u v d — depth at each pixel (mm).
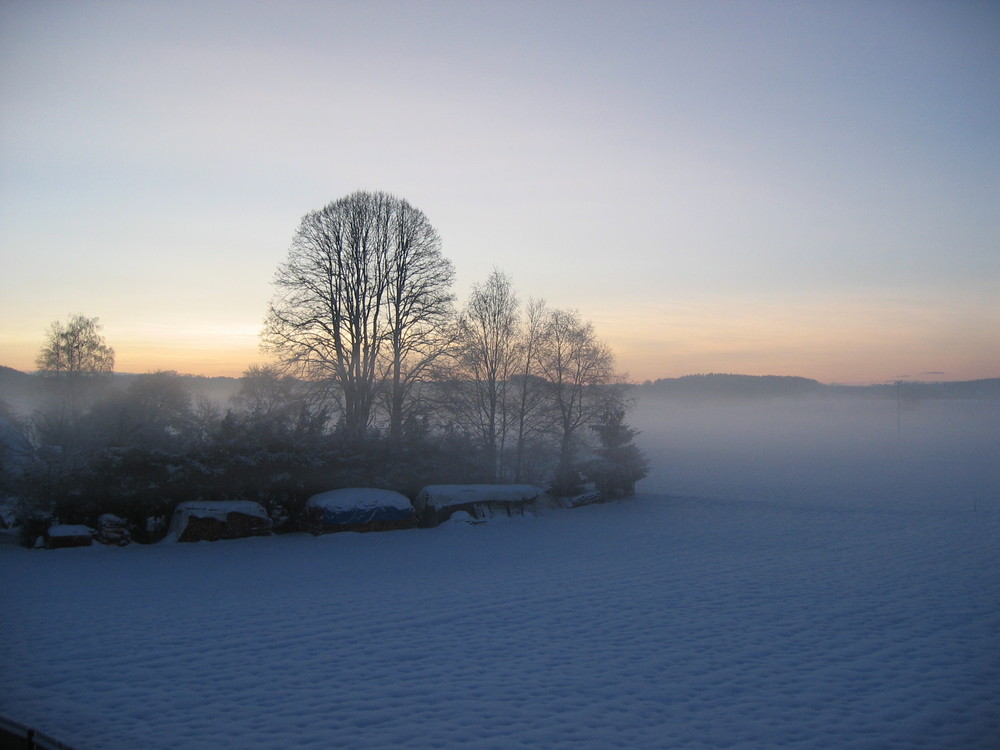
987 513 37938
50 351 61844
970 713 9961
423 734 9195
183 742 8859
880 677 11461
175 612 15922
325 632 14188
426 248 45000
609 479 44031
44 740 6586
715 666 12016
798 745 8914
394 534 30531
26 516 27031
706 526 33312
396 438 36938
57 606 16500
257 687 10961
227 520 28812
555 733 9242
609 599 17328
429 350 44156
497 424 49406
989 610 16125
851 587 18844
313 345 42688
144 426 31641
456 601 17109
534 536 30125
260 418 33688
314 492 32594
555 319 49156
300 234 43844
